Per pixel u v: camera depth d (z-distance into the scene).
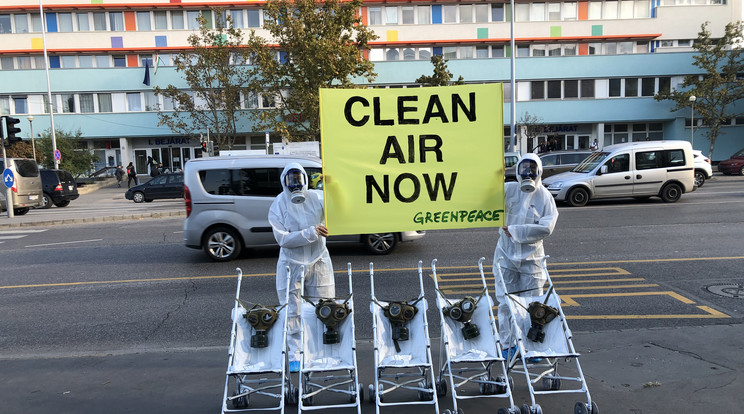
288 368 4.03
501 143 4.00
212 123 32.44
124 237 13.24
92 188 34.31
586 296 6.71
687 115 36.88
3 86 37.19
